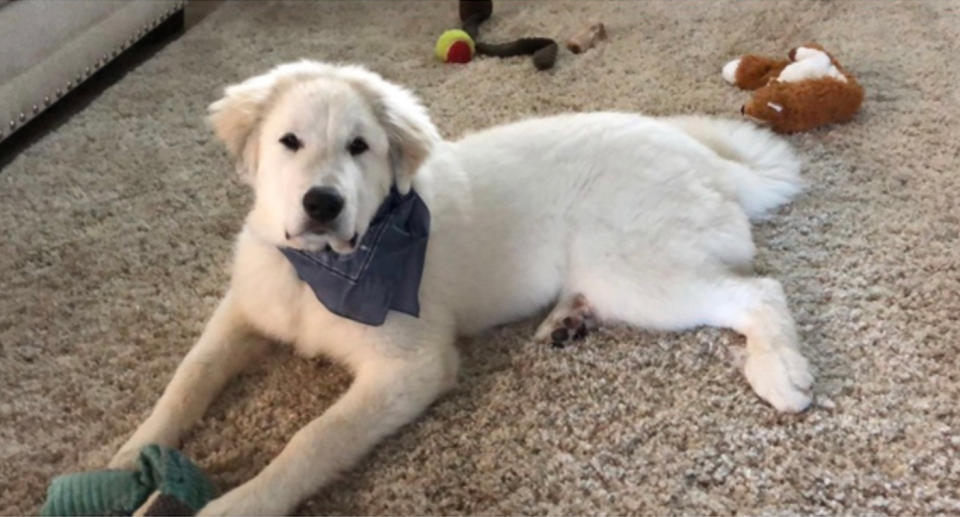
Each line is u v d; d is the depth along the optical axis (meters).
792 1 4.13
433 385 2.06
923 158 2.94
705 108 3.32
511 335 2.32
